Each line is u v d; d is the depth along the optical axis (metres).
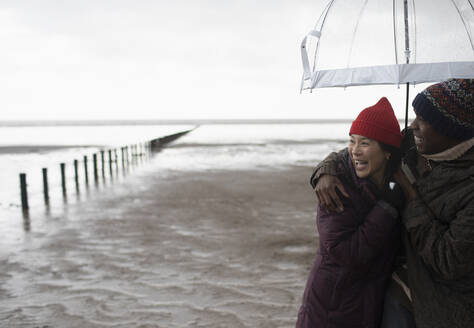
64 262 5.33
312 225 7.33
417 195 1.39
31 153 28.80
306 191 11.22
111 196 10.92
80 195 11.24
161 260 5.36
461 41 1.68
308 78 1.95
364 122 1.41
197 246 6.02
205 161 20.81
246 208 8.99
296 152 26.95
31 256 5.62
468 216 1.23
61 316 3.68
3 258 5.54
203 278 4.65
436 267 1.30
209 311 3.76
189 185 12.55
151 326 3.46
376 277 1.52
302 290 4.26
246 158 22.39
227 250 5.79
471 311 1.32
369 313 1.52
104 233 6.92
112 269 5.02
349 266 1.46
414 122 1.40
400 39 1.71
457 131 1.29
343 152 1.61
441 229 1.31
